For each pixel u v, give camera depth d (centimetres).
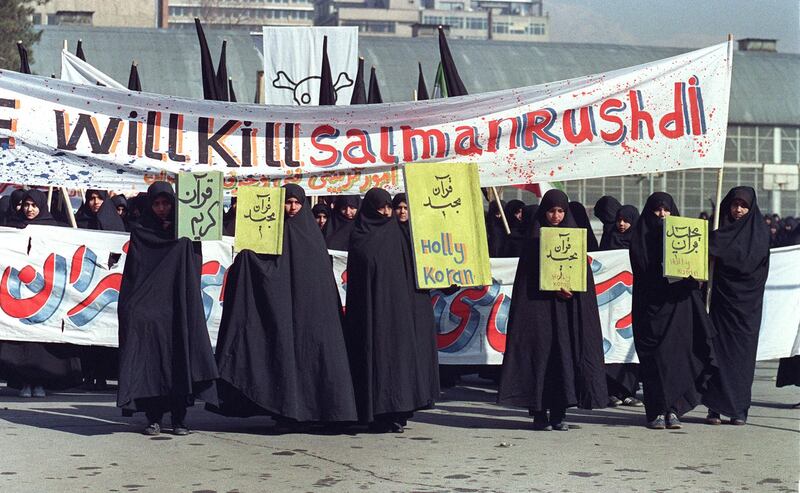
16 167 992
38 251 1051
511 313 902
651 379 915
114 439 844
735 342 937
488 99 1043
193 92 3938
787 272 1049
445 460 777
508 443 843
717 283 945
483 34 16488
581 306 895
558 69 4450
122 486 691
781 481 718
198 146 1018
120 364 840
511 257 1152
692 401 923
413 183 897
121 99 1007
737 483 711
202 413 999
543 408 892
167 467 745
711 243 933
